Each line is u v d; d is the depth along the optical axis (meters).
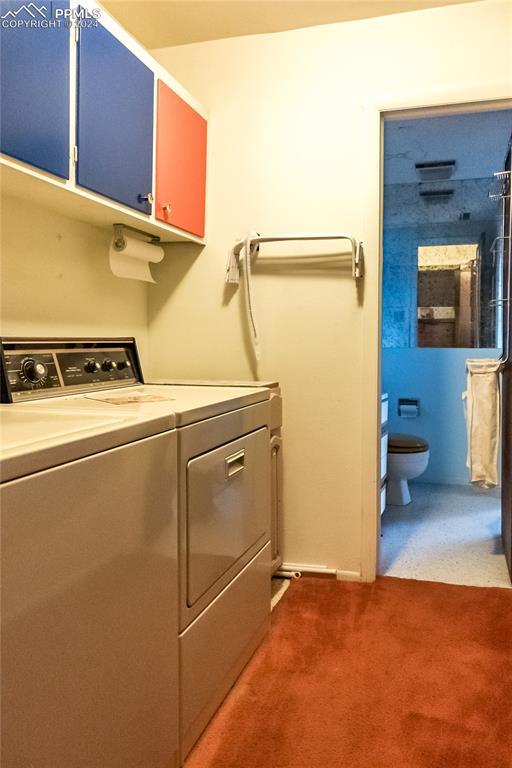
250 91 2.44
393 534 3.04
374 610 2.11
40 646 0.85
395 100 2.26
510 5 2.15
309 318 2.42
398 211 4.50
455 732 1.42
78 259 2.06
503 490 2.80
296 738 1.40
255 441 1.86
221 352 2.54
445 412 4.16
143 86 1.92
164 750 1.23
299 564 2.48
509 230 2.66
